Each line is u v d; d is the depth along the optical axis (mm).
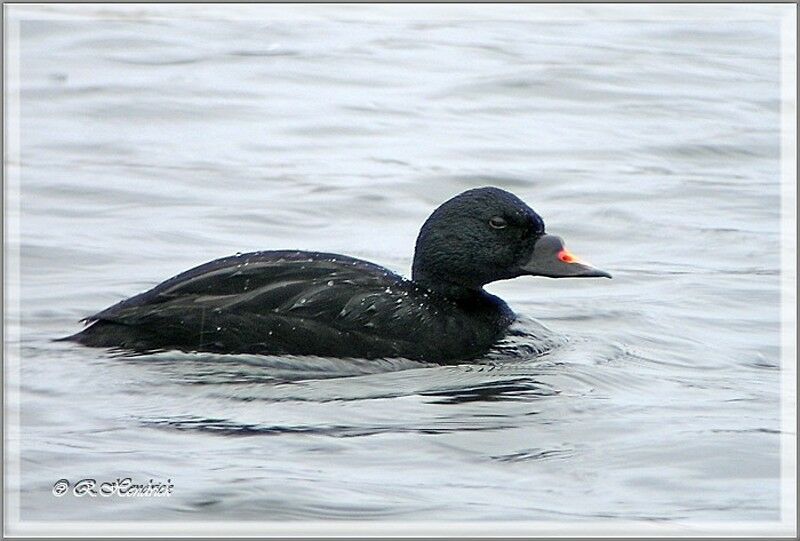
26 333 13406
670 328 14492
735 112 22812
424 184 19562
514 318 13812
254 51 25812
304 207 18578
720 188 19766
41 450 10547
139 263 16203
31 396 11648
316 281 12828
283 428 11102
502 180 19781
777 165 20766
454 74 24703
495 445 10859
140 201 18562
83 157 20234
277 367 12352
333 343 12508
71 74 24016
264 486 9930
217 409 11469
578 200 19125
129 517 9516
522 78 24344
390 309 12805
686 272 16578
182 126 21875
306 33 27141
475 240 13242
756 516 9641
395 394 11945
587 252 17469
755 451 10742
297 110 22734
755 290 15859
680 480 10250
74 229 17359
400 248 17156
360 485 10039
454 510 9656
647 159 20844
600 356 13320
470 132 21891
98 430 10984
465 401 11852
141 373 12141
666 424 11367
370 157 20688
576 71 24703
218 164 20172
